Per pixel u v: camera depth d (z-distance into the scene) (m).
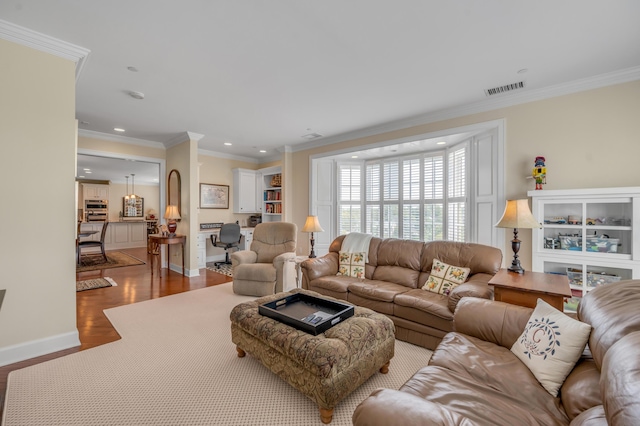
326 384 1.62
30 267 2.26
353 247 3.72
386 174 5.36
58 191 2.37
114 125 4.44
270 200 6.87
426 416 0.95
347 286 3.09
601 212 2.85
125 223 8.95
